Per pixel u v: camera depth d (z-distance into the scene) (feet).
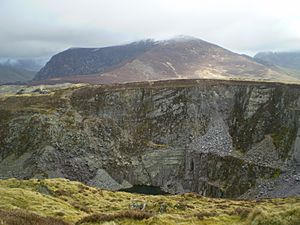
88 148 597.52
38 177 532.73
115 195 315.99
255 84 635.66
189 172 583.17
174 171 596.70
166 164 602.03
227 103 648.38
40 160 554.46
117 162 596.29
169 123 647.97
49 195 250.16
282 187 455.22
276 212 98.02
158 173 596.29
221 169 540.52
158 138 637.71
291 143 513.04
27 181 294.66
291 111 543.80
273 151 524.93
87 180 561.02
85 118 651.25
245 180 500.74
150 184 588.09
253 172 502.79
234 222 111.75
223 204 291.38
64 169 558.97
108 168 585.22
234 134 602.03
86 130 620.08
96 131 625.82
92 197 286.05
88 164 576.61
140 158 609.83
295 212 93.50
